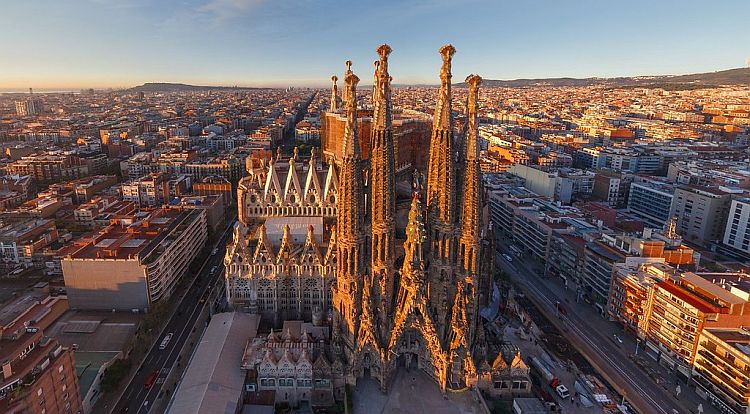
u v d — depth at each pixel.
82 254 184.88
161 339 170.75
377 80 124.31
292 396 132.38
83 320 177.12
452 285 133.25
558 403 137.00
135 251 189.25
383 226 126.19
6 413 97.50
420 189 167.75
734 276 164.62
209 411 115.12
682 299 148.75
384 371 129.25
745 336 137.75
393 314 134.88
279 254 175.75
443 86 122.06
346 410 122.50
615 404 137.25
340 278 132.62
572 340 172.12
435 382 134.25
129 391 142.12
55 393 112.69
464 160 125.69
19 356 106.38
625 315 177.25
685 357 148.12
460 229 128.75
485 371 132.50
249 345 143.12
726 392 133.25
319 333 153.25
